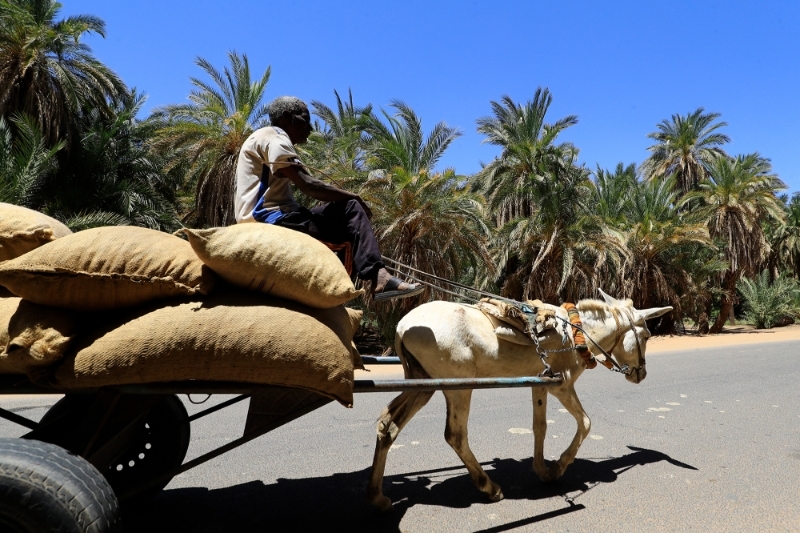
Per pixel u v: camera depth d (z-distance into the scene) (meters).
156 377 2.90
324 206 4.29
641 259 25.70
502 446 6.49
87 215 15.73
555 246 22.00
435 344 4.74
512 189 23.27
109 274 2.91
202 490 4.96
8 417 4.14
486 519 4.43
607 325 6.01
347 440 6.64
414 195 16.84
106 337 2.92
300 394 3.62
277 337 3.00
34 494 2.43
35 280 2.86
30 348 2.77
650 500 4.85
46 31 16.67
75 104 16.62
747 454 6.20
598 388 10.39
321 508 4.60
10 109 16.55
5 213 3.31
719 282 31.55
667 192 27.77
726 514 4.54
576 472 5.60
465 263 19.09
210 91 19.53
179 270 3.03
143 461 4.50
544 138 21.92
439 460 5.95
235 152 18.78
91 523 2.48
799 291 36.62
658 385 10.77
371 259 4.00
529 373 5.18
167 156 19.50
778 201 34.78
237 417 7.75
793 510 4.62
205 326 2.95
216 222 18.95
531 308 5.22
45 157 14.28
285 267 3.10
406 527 4.26
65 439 3.19
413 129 19.12
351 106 29.34
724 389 10.34
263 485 5.11
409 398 4.62
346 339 3.34
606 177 29.00
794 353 17.06
